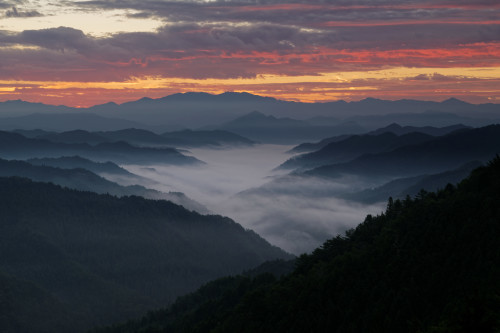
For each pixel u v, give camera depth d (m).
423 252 112.62
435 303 97.50
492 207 112.94
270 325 120.44
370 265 117.31
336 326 107.06
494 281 91.44
